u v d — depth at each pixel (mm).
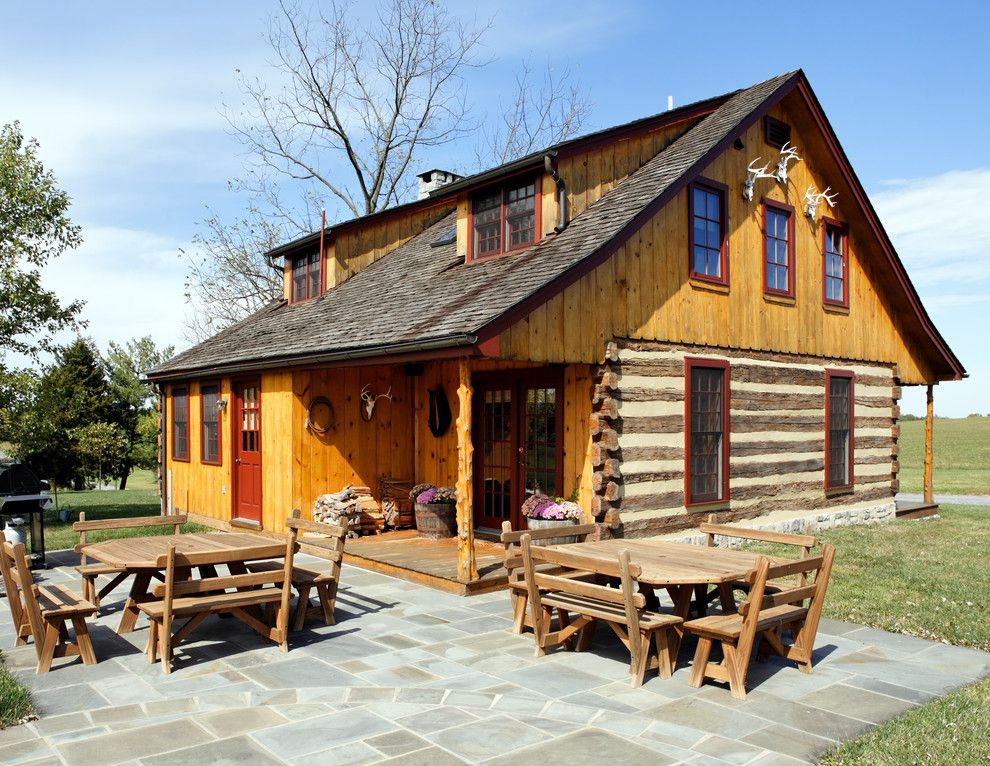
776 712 4941
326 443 11922
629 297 9883
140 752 4297
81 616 5910
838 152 12906
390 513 12133
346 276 15367
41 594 6523
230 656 6141
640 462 9938
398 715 4867
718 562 5988
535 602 6145
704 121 12211
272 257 17266
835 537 12188
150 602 6582
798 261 12758
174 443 15969
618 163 11352
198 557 5938
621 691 5324
